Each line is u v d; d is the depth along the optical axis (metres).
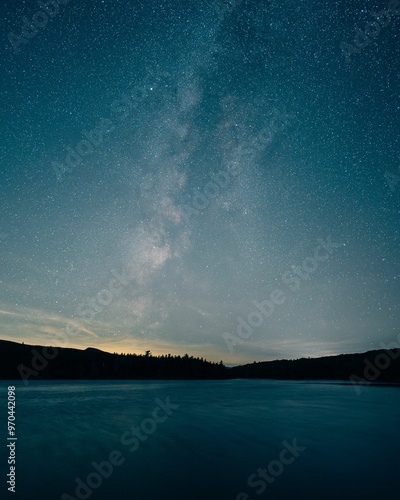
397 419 25.09
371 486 11.00
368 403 37.06
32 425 22.42
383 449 15.72
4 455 14.58
